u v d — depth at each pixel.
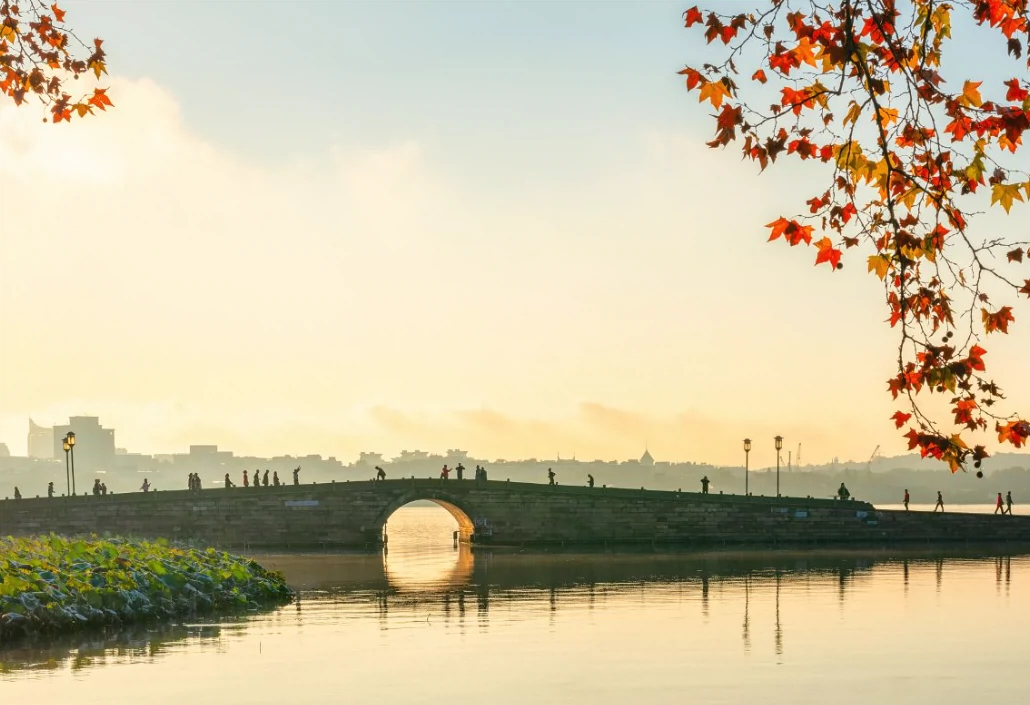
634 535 89.88
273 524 87.31
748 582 55.69
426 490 88.25
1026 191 13.02
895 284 13.61
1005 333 12.99
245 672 30.92
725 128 12.84
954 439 13.30
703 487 91.00
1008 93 12.75
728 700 27.34
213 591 46.72
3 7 17.00
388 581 58.09
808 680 29.58
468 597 49.38
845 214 13.59
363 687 28.88
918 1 12.98
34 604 38.72
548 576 60.12
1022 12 12.52
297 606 46.44
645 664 31.91
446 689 28.66
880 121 12.73
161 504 86.56
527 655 33.47
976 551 80.44
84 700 27.48
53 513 85.38
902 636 36.94
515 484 89.19
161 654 33.84
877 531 90.88
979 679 29.75
